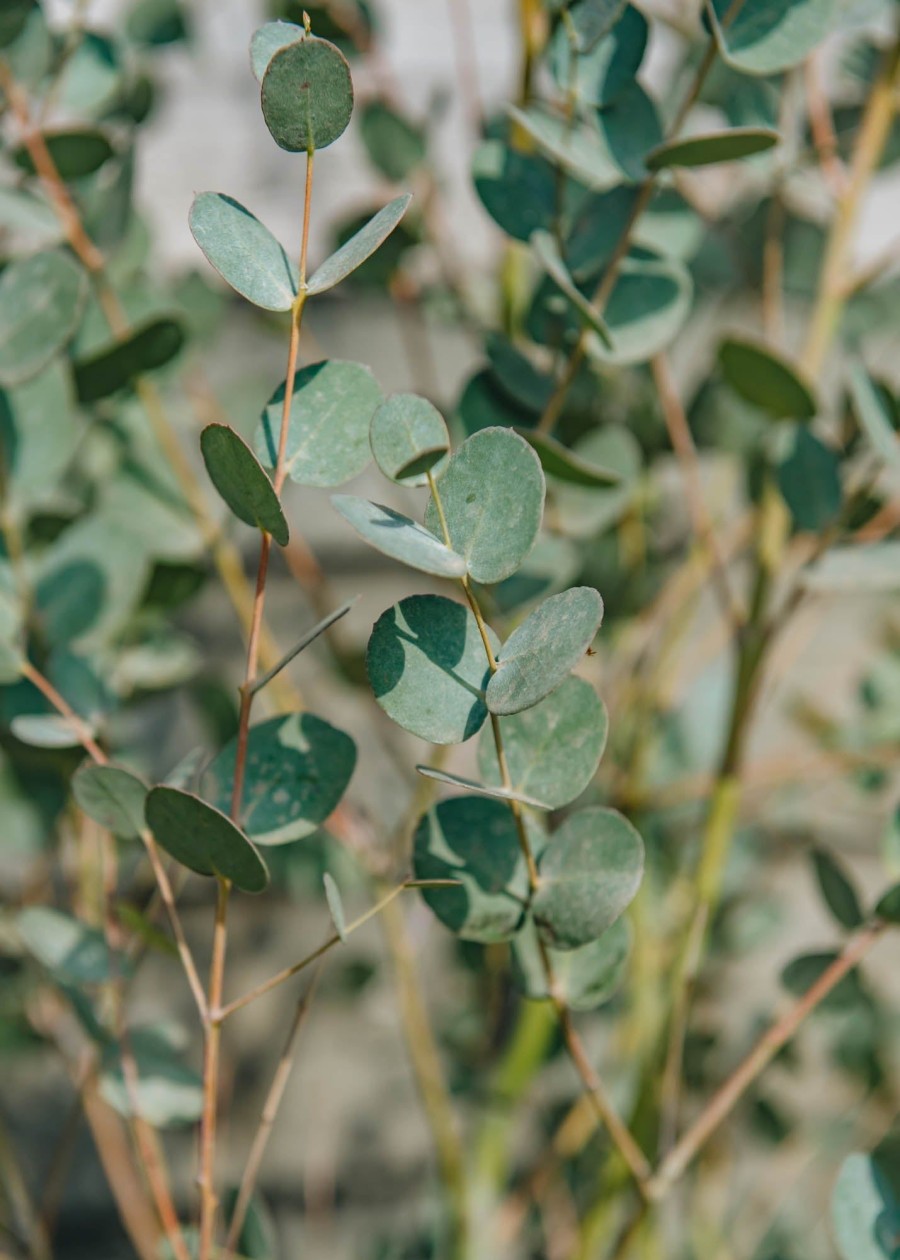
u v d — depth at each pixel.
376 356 1.65
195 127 1.55
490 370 0.96
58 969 0.90
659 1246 1.27
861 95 1.13
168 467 1.11
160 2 1.24
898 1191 0.99
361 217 1.16
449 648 0.78
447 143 1.53
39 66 0.98
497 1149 1.22
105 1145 1.22
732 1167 1.65
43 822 1.12
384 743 1.37
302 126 0.77
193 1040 1.69
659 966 1.33
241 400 1.29
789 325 1.43
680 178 1.05
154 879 1.23
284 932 1.71
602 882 0.82
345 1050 1.73
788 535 1.22
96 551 0.98
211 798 0.84
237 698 1.29
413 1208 1.75
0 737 0.95
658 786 1.33
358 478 1.65
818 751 1.49
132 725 1.57
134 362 0.97
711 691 1.36
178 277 1.28
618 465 1.02
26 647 0.96
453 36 1.54
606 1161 1.20
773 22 0.88
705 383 1.20
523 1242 1.45
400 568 1.65
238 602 1.13
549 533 1.02
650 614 1.30
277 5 1.14
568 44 0.89
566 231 0.95
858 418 0.99
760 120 1.03
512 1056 1.21
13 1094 1.66
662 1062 1.09
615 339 0.94
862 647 1.74
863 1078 1.45
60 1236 1.69
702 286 1.30
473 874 0.84
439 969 1.71
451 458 0.78
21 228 0.96
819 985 0.91
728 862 1.46
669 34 1.41
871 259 1.58
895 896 0.89
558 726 0.82
